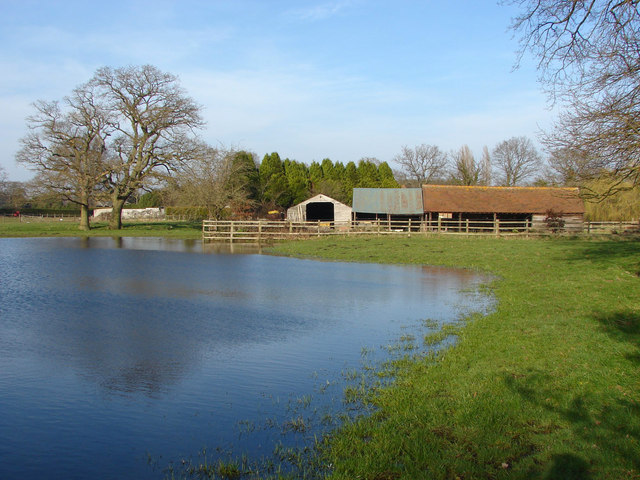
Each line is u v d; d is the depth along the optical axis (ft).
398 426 17.22
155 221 207.82
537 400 18.62
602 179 45.14
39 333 31.07
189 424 18.49
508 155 233.14
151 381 22.95
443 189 145.48
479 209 134.31
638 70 36.58
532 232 118.62
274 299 43.50
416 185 268.82
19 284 50.16
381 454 15.33
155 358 26.30
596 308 34.40
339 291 47.80
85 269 62.49
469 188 147.33
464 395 19.53
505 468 14.17
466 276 58.54
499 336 28.35
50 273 58.49
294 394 21.27
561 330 28.71
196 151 141.18
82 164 140.36
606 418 16.74
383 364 24.99
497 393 19.42
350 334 31.35
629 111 38.29
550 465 14.15
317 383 22.57
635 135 38.70
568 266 59.47
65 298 42.78
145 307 39.37
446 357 25.07
